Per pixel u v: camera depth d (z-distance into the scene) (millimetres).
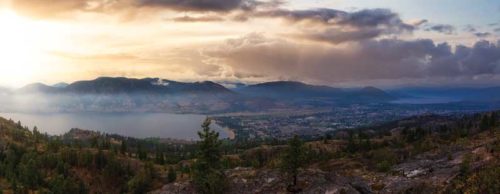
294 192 75375
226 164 146125
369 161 147625
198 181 75312
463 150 111562
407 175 91812
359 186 79500
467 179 75312
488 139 116125
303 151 78062
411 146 169375
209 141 75125
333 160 159250
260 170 85375
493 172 71875
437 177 83688
